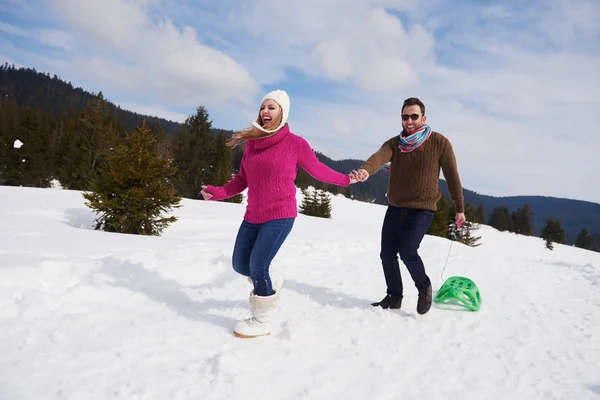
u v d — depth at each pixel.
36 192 17.81
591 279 6.29
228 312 3.57
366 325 3.46
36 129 41.94
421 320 3.69
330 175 3.12
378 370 2.60
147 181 13.21
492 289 5.25
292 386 2.31
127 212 12.98
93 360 2.46
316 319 3.55
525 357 2.97
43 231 7.38
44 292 3.43
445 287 4.27
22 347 2.56
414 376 2.56
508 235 53.16
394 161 3.84
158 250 5.72
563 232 76.31
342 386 2.36
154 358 2.54
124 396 2.07
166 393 2.13
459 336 3.34
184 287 4.22
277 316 3.57
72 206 15.25
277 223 2.96
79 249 5.34
